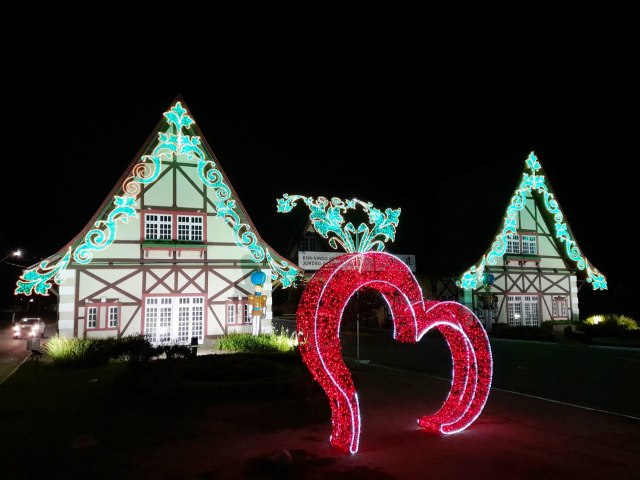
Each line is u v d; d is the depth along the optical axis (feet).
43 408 29.71
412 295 24.41
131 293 59.06
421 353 60.49
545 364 50.65
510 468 20.11
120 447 22.62
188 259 62.23
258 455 21.63
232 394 31.96
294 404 30.73
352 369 47.03
